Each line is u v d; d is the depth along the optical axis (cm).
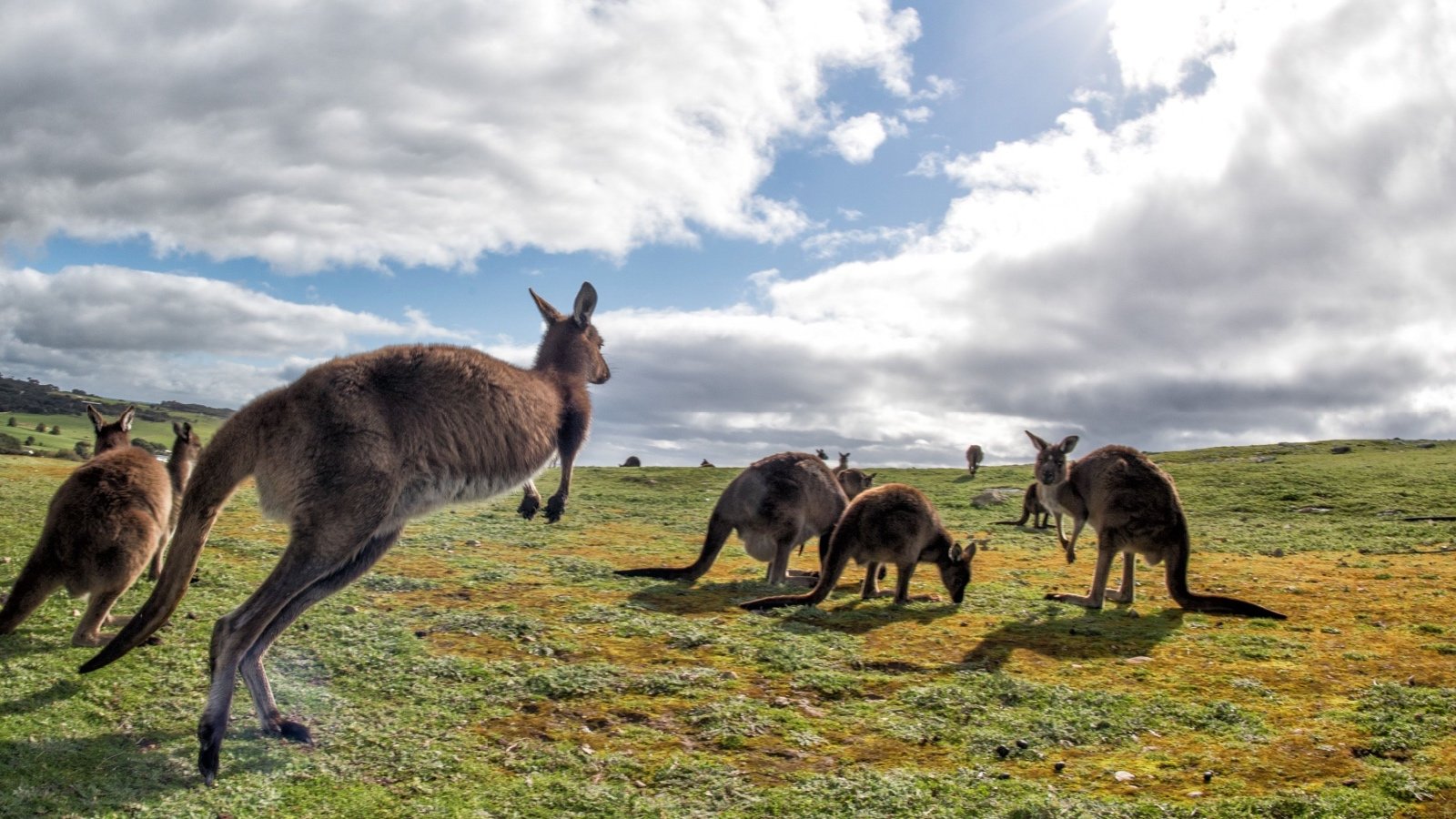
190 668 660
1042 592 1123
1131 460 1043
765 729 602
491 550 1327
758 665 745
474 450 602
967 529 1972
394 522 586
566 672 693
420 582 1008
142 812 454
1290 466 3009
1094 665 770
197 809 460
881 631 885
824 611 970
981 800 502
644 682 683
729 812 485
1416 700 671
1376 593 1109
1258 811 486
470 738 573
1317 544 1641
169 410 10269
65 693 598
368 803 480
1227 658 798
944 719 632
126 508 707
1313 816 481
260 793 484
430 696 641
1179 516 1012
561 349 761
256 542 1164
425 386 584
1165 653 813
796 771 542
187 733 555
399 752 545
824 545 1173
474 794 496
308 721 584
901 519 1008
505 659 737
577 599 973
